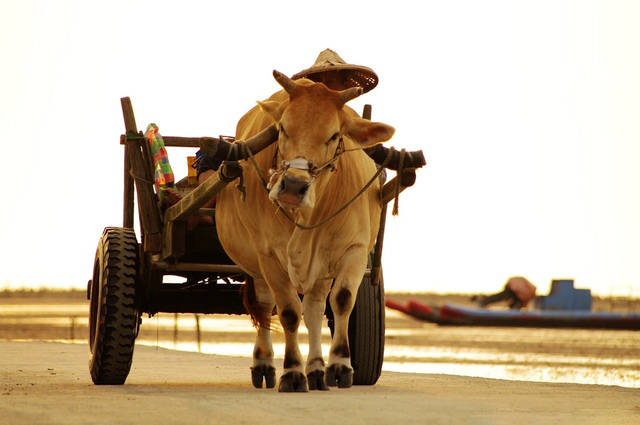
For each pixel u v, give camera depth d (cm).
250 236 1816
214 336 6119
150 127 2041
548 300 8769
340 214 1739
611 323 8544
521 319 8738
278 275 1791
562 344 5569
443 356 4259
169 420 1325
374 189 1886
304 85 1672
